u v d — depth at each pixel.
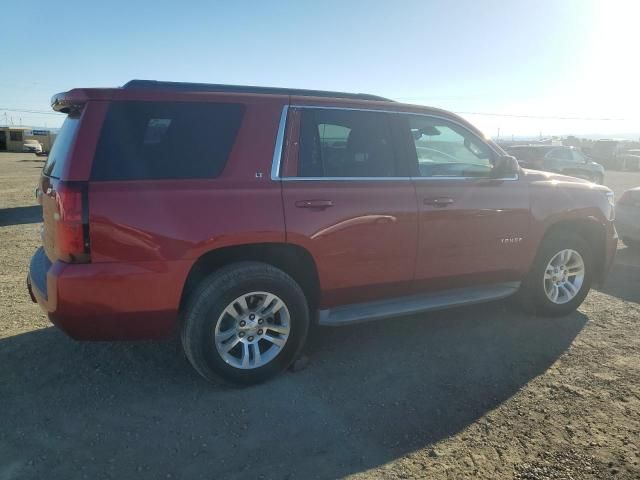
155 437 2.88
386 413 3.16
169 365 3.75
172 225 3.04
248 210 3.22
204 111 3.28
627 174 30.98
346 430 2.97
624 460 2.71
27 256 7.14
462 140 4.30
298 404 3.25
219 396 3.33
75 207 2.87
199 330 3.20
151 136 3.12
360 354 3.99
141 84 3.23
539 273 4.61
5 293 5.33
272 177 3.36
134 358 3.85
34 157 46.53
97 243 2.91
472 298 4.23
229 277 3.22
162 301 3.08
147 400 3.27
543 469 2.63
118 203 2.94
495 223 4.21
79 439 2.85
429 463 2.68
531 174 4.57
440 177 4.03
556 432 2.96
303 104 3.55
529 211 4.38
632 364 3.83
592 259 4.86
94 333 3.06
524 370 3.73
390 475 2.59
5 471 2.57
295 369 3.67
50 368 3.67
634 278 6.25
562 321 4.71
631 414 3.15
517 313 4.90
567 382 3.55
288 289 3.43
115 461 2.67
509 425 3.03
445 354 3.99
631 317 4.83
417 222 3.83
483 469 2.63
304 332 3.57
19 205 13.15
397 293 3.95
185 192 3.09
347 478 2.56
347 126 3.71
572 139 49.62
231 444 2.83
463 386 3.49
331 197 3.49
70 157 2.94
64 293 2.89
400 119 3.95
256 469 2.62
